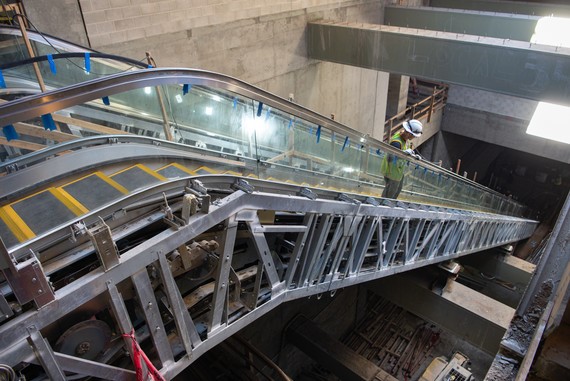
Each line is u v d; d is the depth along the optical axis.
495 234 10.36
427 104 17.66
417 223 6.46
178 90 5.21
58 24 6.48
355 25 10.56
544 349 1.93
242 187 3.06
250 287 4.11
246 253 4.04
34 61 4.42
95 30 6.93
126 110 5.44
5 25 5.24
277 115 5.20
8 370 1.85
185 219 2.53
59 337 2.34
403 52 9.71
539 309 2.18
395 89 16.58
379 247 5.46
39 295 1.90
